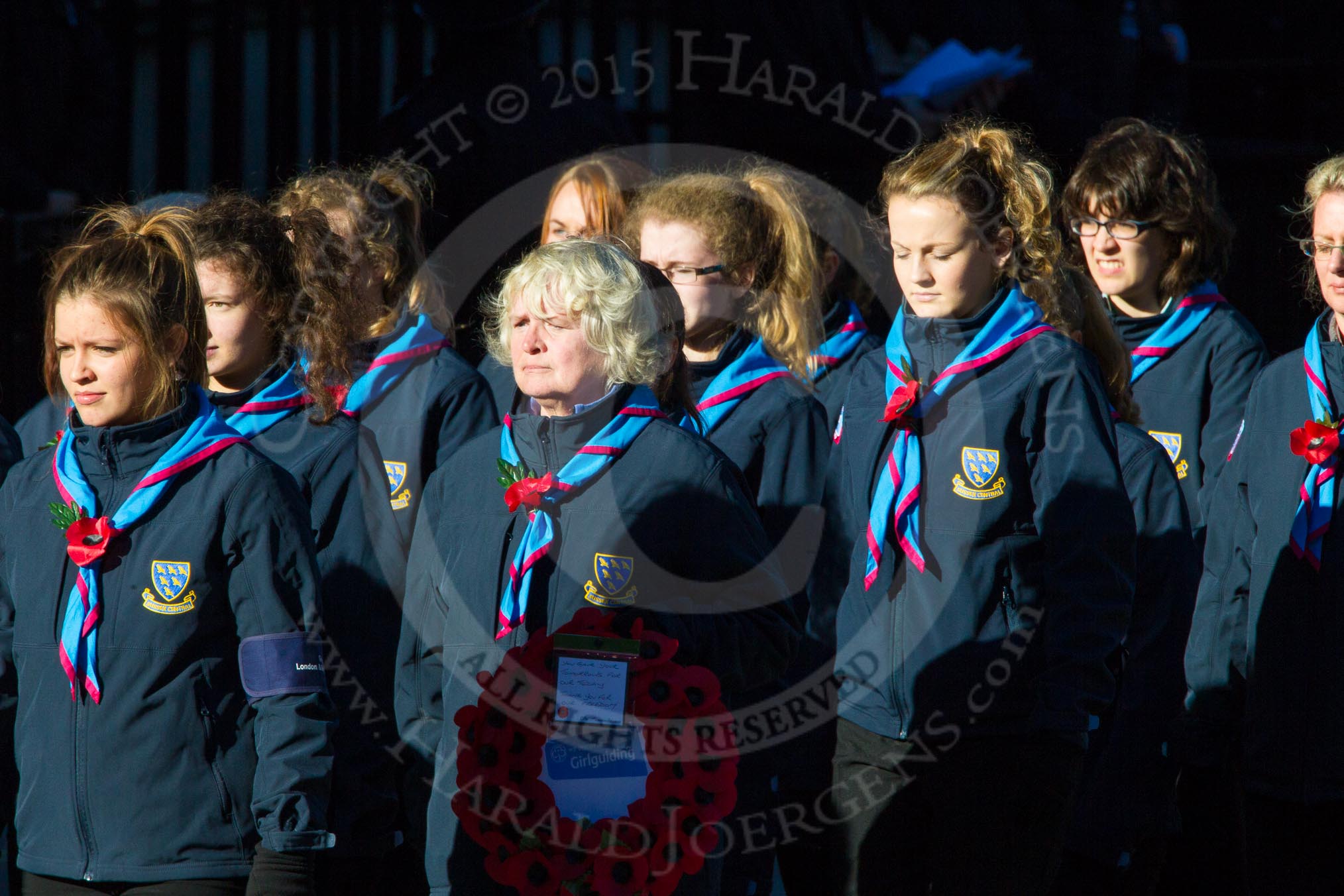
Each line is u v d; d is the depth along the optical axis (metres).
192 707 9.79
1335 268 12.20
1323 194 12.30
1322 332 12.76
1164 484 12.98
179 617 9.77
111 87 22.98
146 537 9.85
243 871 9.84
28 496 10.27
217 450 10.09
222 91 22.05
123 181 22.86
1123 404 13.17
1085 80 24.72
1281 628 12.54
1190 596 12.98
